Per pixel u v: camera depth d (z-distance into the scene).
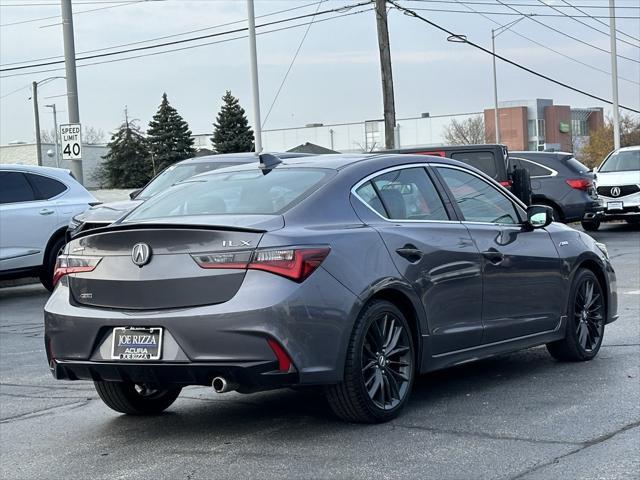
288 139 113.75
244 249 5.36
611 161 24.12
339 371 5.57
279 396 6.98
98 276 5.71
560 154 20.59
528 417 6.04
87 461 5.43
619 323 9.95
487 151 16.61
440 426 5.86
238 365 5.26
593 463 5.01
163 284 5.48
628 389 6.79
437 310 6.32
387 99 27.75
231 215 5.79
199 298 5.40
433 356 6.32
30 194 14.25
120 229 5.64
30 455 5.61
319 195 5.93
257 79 25.25
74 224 12.50
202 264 5.40
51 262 14.30
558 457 5.13
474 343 6.69
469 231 6.74
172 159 88.88
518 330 7.11
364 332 5.71
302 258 5.41
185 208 6.20
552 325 7.50
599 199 21.08
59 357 5.83
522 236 7.27
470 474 4.88
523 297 7.15
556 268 7.50
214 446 5.62
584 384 7.00
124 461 5.40
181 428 6.14
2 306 13.68
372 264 5.82
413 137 106.56
